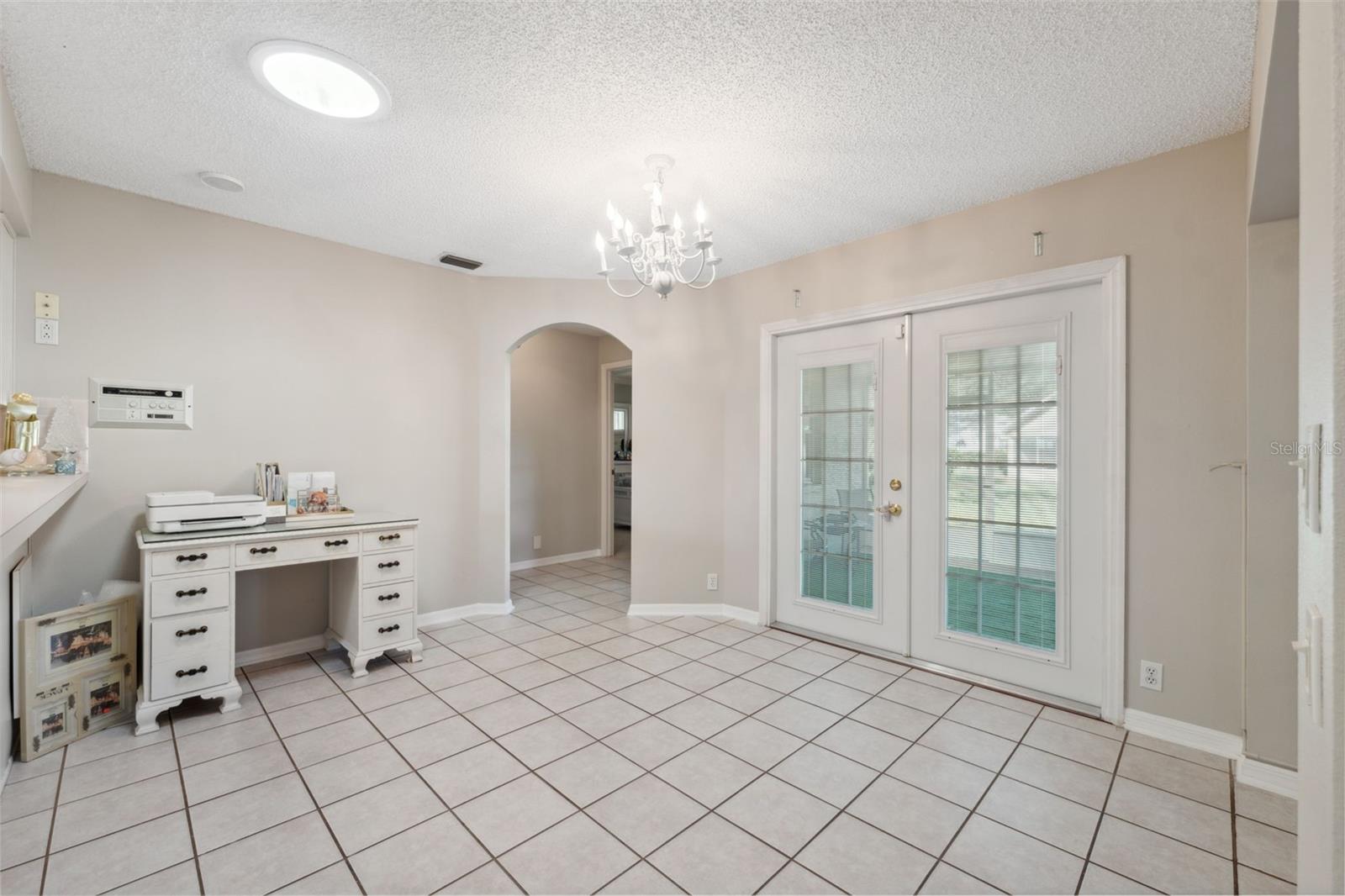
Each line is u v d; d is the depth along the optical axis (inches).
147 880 61.9
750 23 64.7
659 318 163.3
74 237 102.6
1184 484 91.8
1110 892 61.3
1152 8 62.6
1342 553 22.7
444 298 153.5
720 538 159.8
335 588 129.3
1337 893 22.9
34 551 98.8
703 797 77.4
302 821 71.9
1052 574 107.6
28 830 69.5
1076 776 82.5
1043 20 64.6
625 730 95.3
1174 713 92.4
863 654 130.7
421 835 69.6
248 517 108.5
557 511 233.8
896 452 129.0
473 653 131.3
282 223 123.3
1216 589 89.1
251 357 122.5
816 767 84.7
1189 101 80.0
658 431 162.9
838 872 64.1
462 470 156.8
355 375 137.7
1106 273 99.0
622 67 72.5
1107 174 99.1
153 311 110.7
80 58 70.8
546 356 230.1
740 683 114.8
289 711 101.8
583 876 63.1
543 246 137.5
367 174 101.1
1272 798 77.2
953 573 120.7
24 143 90.4
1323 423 25.2
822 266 138.9
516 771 83.3
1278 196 75.4
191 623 98.0
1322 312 25.1
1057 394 106.8
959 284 116.6
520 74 73.8
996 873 63.9
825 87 76.7
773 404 150.6
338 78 75.3
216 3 61.7
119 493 107.3
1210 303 89.9
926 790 79.1
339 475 135.1
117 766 83.8
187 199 111.4
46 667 87.3
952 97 79.1
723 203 113.2
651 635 143.6
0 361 88.9
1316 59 26.2
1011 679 112.1
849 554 138.0
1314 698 27.8
